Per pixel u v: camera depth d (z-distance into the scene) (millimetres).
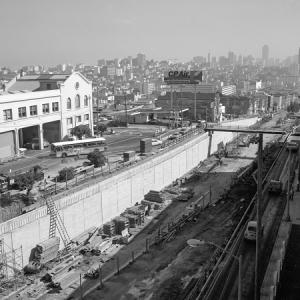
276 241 54125
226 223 64000
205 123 135625
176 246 56312
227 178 92750
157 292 44844
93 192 63812
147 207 70000
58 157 94812
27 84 117812
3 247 48188
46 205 55344
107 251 55656
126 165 79000
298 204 70312
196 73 136750
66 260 52562
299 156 85000
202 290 42875
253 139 139375
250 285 43531
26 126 98375
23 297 44406
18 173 74875
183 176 96750
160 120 155875
